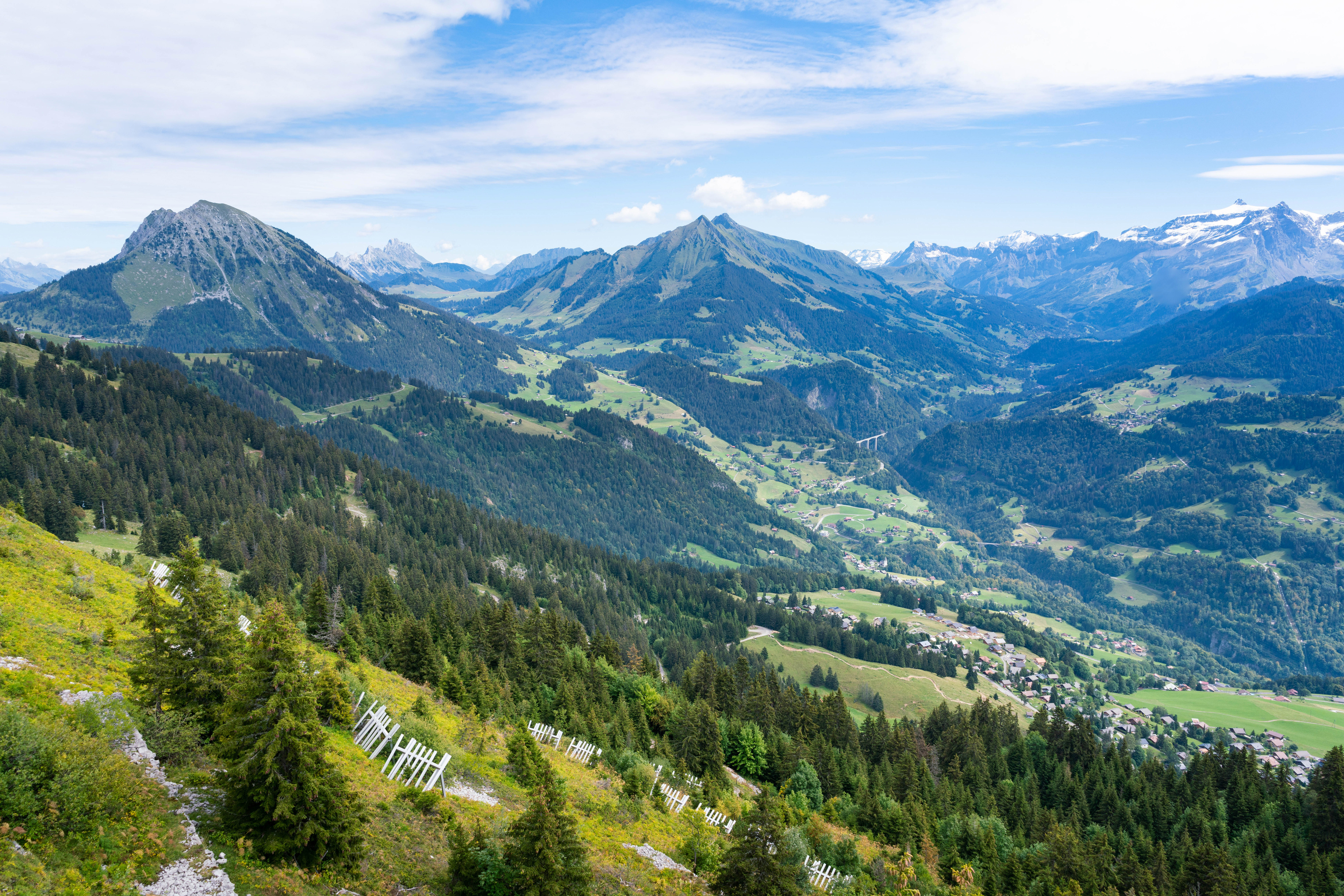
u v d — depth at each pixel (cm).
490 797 5031
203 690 3819
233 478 19488
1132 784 11800
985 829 8206
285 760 3141
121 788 3067
